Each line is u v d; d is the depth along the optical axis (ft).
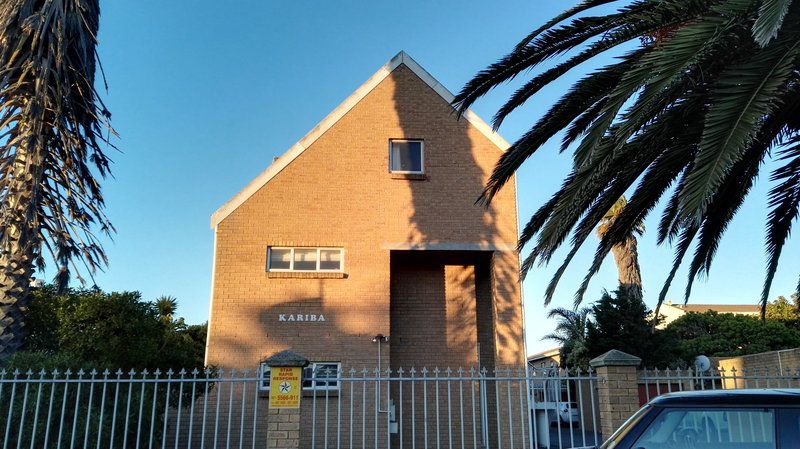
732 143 17.53
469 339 51.31
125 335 37.81
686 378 25.50
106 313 37.99
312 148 50.47
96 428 27.89
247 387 44.91
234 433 43.80
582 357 110.93
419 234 49.08
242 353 45.93
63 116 32.94
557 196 27.50
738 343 112.16
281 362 24.75
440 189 50.14
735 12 18.39
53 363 27.94
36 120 30.66
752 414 15.12
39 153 30.99
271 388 24.59
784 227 30.55
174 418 43.47
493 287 49.21
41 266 32.53
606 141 22.88
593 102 25.68
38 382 24.72
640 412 16.57
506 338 47.65
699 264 32.04
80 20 33.09
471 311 52.06
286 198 49.29
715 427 15.28
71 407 28.09
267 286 47.44
